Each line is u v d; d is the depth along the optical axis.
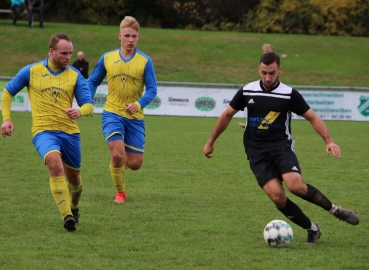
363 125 50.00
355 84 76.25
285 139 13.73
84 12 111.06
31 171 23.48
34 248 12.72
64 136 14.52
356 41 97.88
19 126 40.47
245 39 95.12
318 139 38.97
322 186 22.08
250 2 110.50
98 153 29.28
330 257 12.52
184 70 79.31
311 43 94.75
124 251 12.66
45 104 14.41
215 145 34.06
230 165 26.62
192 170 25.00
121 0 110.81
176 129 42.31
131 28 18.05
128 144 18.62
